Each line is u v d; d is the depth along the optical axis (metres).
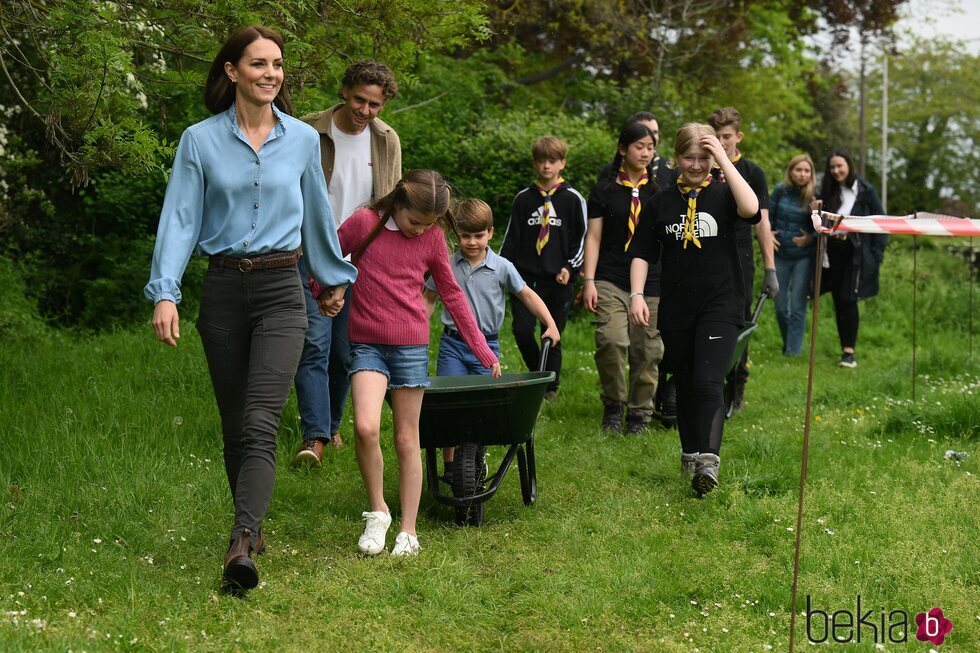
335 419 6.68
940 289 14.88
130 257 11.89
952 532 5.03
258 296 4.35
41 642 3.61
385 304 4.84
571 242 7.99
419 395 4.94
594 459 6.68
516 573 4.65
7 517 4.95
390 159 6.46
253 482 4.27
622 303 7.62
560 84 21.17
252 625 3.98
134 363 8.35
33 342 9.42
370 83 6.19
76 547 4.68
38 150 11.82
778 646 3.92
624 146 7.68
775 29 22.77
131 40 6.36
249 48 4.32
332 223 4.58
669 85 20.17
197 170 4.32
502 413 5.21
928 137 39.16
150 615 4.03
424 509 5.64
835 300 10.91
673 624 4.14
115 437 6.41
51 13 6.25
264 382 4.32
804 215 11.11
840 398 8.67
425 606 4.28
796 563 3.85
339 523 5.34
